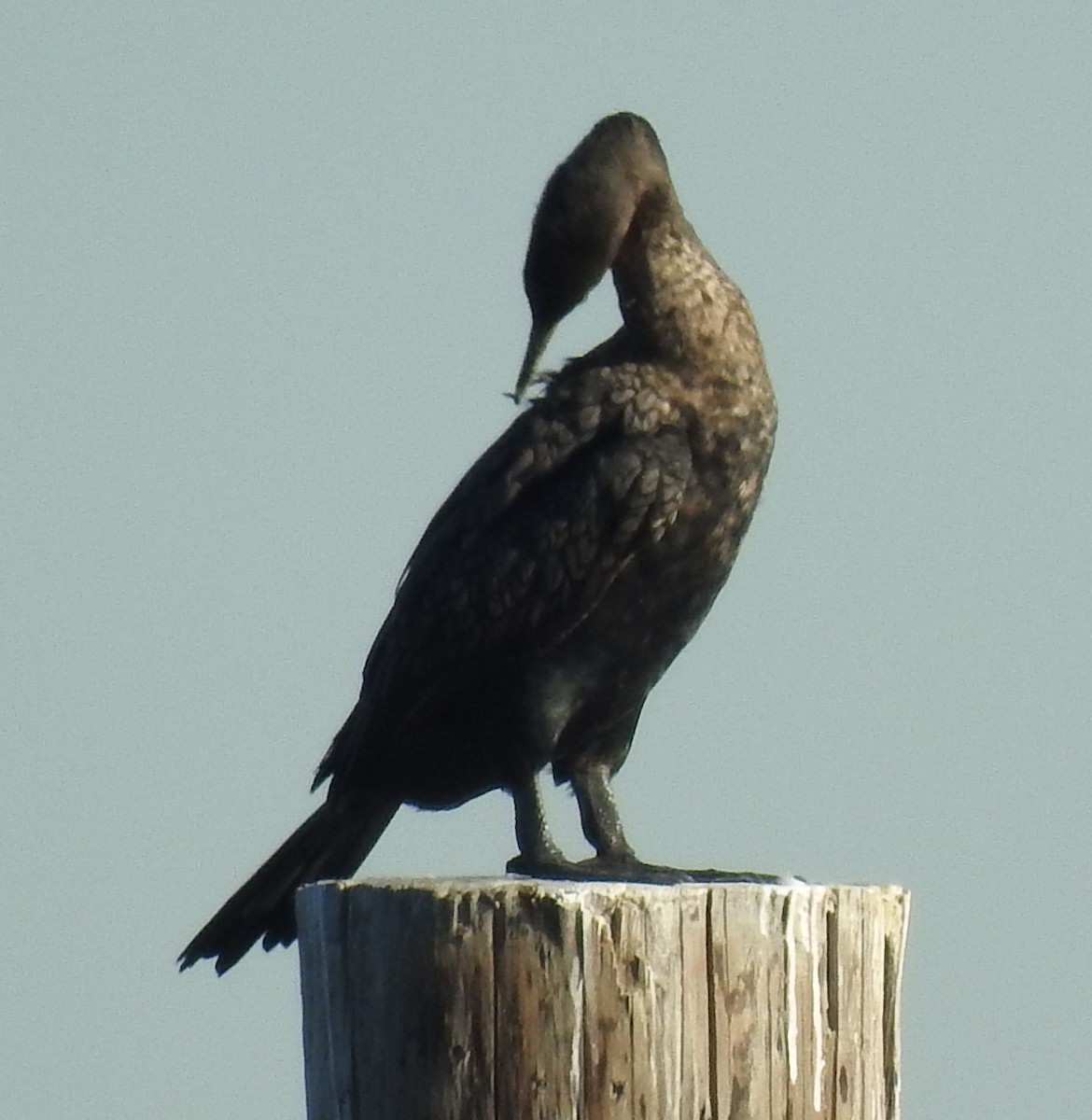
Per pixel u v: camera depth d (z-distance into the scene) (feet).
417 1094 26.71
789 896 27.37
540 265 37.76
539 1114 26.45
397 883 27.32
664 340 37.09
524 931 26.61
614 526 36.35
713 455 36.86
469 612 36.83
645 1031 26.55
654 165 37.65
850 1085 27.78
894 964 28.48
